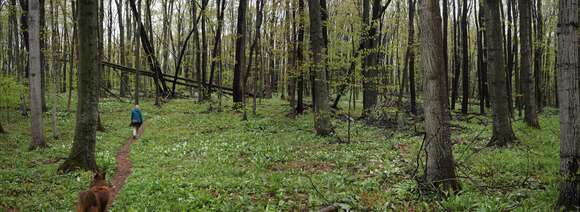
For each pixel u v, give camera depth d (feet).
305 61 82.07
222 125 80.64
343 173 38.63
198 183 35.47
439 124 30.55
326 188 33.47
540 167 37.60
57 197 32.58
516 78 103.35
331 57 74.43
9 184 35.65
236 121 84.84
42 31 89.76
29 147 57.82
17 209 29.76
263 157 48.78
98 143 61.41
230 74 152.35
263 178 37.06
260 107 109.91
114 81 181.16
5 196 32.12
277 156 49.49
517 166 37.88
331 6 120.78
